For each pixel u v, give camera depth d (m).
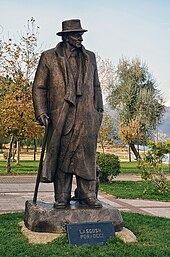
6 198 12.47
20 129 22.03
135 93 38.09
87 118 6.33
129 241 6.17
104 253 5.46
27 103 21.81
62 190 6.43
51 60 6.46
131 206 11.28
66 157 6.36
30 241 5.92
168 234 6.89
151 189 14.80
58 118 6.25
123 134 35.66
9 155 22.52
